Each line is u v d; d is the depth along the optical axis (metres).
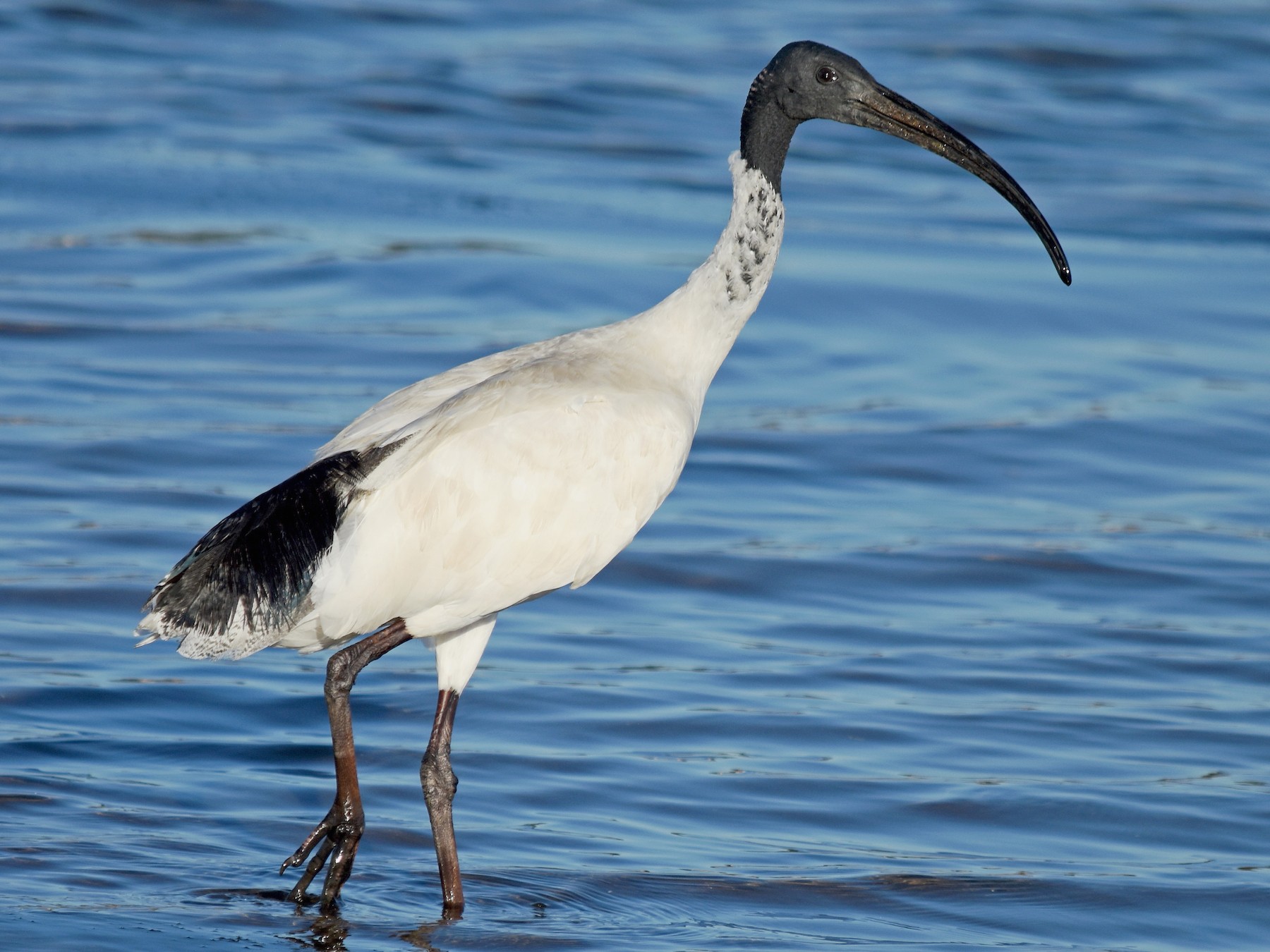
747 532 15.20
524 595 9.23
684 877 9.40
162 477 15.49
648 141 29.48
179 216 24.08
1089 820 10.25
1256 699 12.17
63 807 9.81
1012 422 18.42
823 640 13.02
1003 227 26.12
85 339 19.27
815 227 25.55
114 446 16.11
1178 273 24.19
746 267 10.10
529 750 10.99
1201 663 12.79
